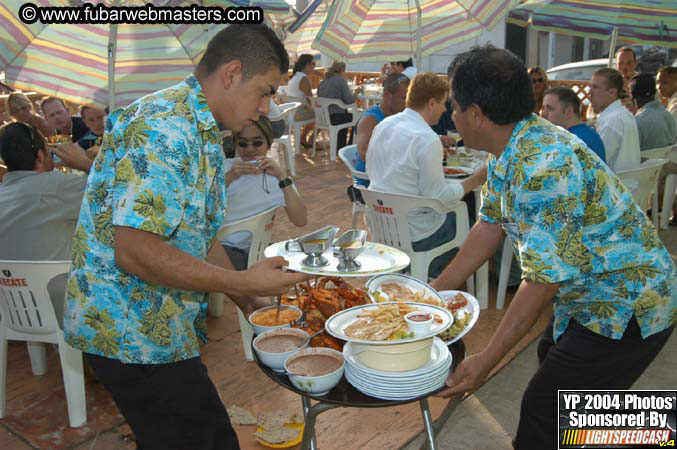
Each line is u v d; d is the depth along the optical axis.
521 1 5.47
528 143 1.53
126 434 2.66
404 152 3.30
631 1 4.66
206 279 1.43
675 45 4.55
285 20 7.80
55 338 2.66
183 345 1.62
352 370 1.51
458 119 1.64
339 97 8.05
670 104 5.55
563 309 1.82
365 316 1.61
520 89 1.53
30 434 2.66
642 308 1.67
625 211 1.63
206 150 1.48
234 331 3.61
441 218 3.46
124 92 3.43
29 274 2.58
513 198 1.57
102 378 1.63
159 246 1.39
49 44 3.48
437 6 5.13
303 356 1.63
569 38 11.98
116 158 1.43
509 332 1.55
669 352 3.28
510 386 2.96
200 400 1.69
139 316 1.53
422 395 1.47
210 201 1.56
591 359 1.74
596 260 1.65
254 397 2.90
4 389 2.78
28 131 2.85
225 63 1.47
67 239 2.87
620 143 4.29
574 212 1.50
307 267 1.81
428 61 12.13
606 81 4.32
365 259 1.92
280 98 8.73
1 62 3.43
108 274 1.51
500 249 4.04
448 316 1.55
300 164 7.91
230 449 1.79
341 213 5.74
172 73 3.45
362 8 5.13
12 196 2.79
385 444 2.52
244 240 3.24
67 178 2.82
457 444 2.54
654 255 1.68
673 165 4.91
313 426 1.66
